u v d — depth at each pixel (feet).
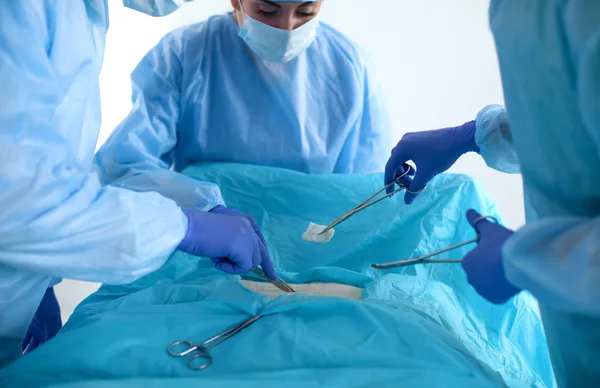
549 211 1.90
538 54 1.66
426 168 3.37
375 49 6.64
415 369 2.02
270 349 2.24
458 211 3.56
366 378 1.96
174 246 2.35
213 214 2.69
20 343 2.60
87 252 2.11
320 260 3.52
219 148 4.39
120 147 3.88
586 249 1.41
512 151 2.97
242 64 4.35
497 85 6.53
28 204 1.99
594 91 1.45
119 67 7.02
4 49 2.01
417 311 2.68
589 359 1.87
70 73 2.28
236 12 4.28
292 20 3.82
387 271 3.35
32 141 2.09
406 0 6.38
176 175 3.51
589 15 1.48
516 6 1.76
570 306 1.47
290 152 4.41
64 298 6.02
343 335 2.32
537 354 3.16
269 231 3.76
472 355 2.35
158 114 4.16
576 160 1.70
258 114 4.36
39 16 2.10
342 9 6.54
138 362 2.15
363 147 4.72
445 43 6.49
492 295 1.88
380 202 3.76
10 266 2.30
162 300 2.75
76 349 2.18
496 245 1.89
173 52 4.30
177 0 2.90
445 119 6.80
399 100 6.81
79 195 2.15
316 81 4.48
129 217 2.17
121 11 6.78
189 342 2.26
